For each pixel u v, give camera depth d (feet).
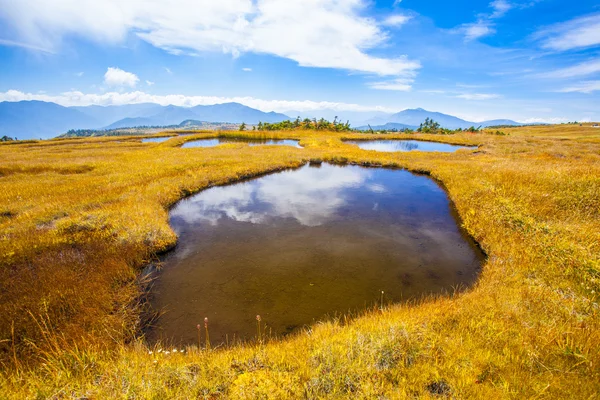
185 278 28.66
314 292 26.63
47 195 46.55
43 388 13.24
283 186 65.21
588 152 93.97
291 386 13.64
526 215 36.35
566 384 12.53
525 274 24.70
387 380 13.89
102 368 15.16
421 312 20.53
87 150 114.52
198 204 51.88
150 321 22.62
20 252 28.40
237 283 27.91
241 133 187.52
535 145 117.60
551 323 16.84
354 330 18.40
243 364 15.85
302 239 37.96
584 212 35.99
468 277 29.25
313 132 206.39
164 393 13.32
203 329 21.83
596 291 20.74
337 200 55.16
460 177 62.59
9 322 19.03
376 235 39.40
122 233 33.83
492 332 16.63
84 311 21.33
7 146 132.98
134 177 60.54
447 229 41.55
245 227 41.75
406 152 107.65
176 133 222.48
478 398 12.20
